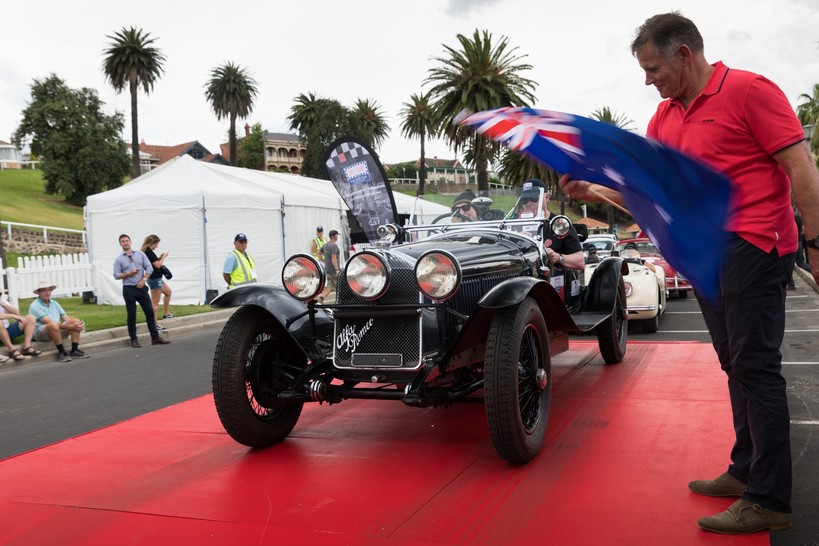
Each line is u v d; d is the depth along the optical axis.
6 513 3.06
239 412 3.75
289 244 15.30
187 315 11.72
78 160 50.66
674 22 2.53
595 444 3.67
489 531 2.62
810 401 4.60
